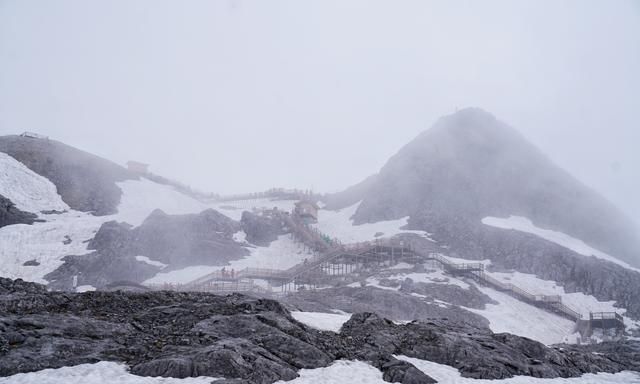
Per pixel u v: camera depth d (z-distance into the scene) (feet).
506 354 68.90
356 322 73.97
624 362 88.12
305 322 71.67
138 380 44.19
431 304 176.96
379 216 312.29
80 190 289.12
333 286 206.59
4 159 282.97
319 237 269.64
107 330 55.72
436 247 258.57
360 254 233.14
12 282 71.87
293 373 51.42
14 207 244.83
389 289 193.88
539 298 205.36
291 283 217.77
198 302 72.38
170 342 55.06
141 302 70.18
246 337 58.13
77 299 67.51
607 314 182.91
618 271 224.74
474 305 189.06
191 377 46.06
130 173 352.28
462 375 60.13
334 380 52.26
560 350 82.69
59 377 43.16
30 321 53.16
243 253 251.60
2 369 43.16
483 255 250.16
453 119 376.89
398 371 55.88
